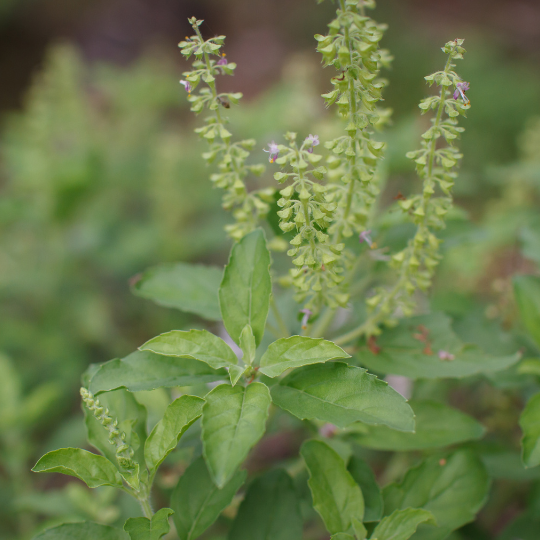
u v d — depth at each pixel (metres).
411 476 0.36
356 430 0.37
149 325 0.74
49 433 0.61
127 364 0.34
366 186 0.34
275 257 0.62
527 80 1.28
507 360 0.36
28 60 1.65
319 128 0.57
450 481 0.36
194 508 0.34
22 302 0.73
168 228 0.75
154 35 1.79
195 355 0.34
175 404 0.33
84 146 0.77
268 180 0.70
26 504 0.42
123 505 0.43
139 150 0.89
